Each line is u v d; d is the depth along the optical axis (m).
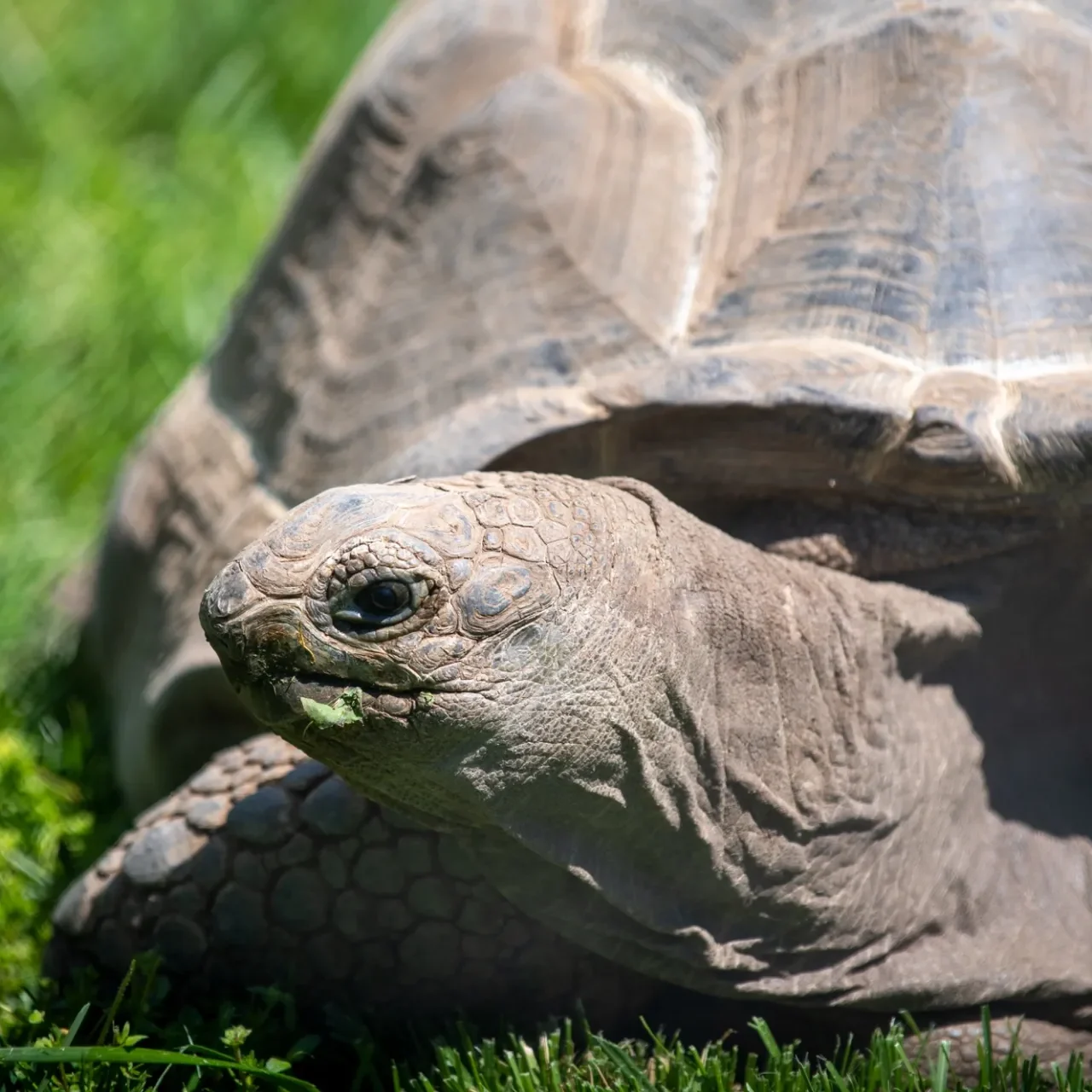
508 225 8.66
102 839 10.21
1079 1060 7.54
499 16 9.46
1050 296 7.87
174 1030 7.96
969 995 7.86
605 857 7.16
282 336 9.69
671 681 6.96
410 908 7.89
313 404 9.09
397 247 9.18
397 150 9.45
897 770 7.76
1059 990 7.94
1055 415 7.43
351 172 9.62
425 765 6.61
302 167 10.62
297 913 8.04
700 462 7.87
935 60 8.38
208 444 10.05
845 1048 8.02
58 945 8.56
